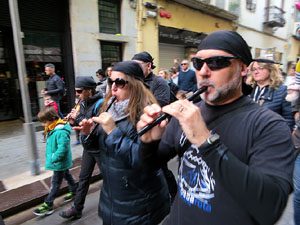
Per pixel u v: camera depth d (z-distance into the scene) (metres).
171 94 3.00
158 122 0.87
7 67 5.77
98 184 3.04
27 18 5.09
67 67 5.91
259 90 2.44
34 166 3.08
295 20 16.33
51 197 2.38
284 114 2.27
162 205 1.47
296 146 1.70
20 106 6.05
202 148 0.68
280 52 16.27
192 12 8.97
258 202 0.62
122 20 6.70
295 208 1.69
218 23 10.53
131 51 6.96
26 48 5.30
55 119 2.35
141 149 0.99
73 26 5.59
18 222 2.30
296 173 1.67
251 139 0.73
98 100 2.21
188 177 0.88
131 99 1.45
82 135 1.73
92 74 6.08
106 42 6.52
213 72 0.76
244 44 0.78
